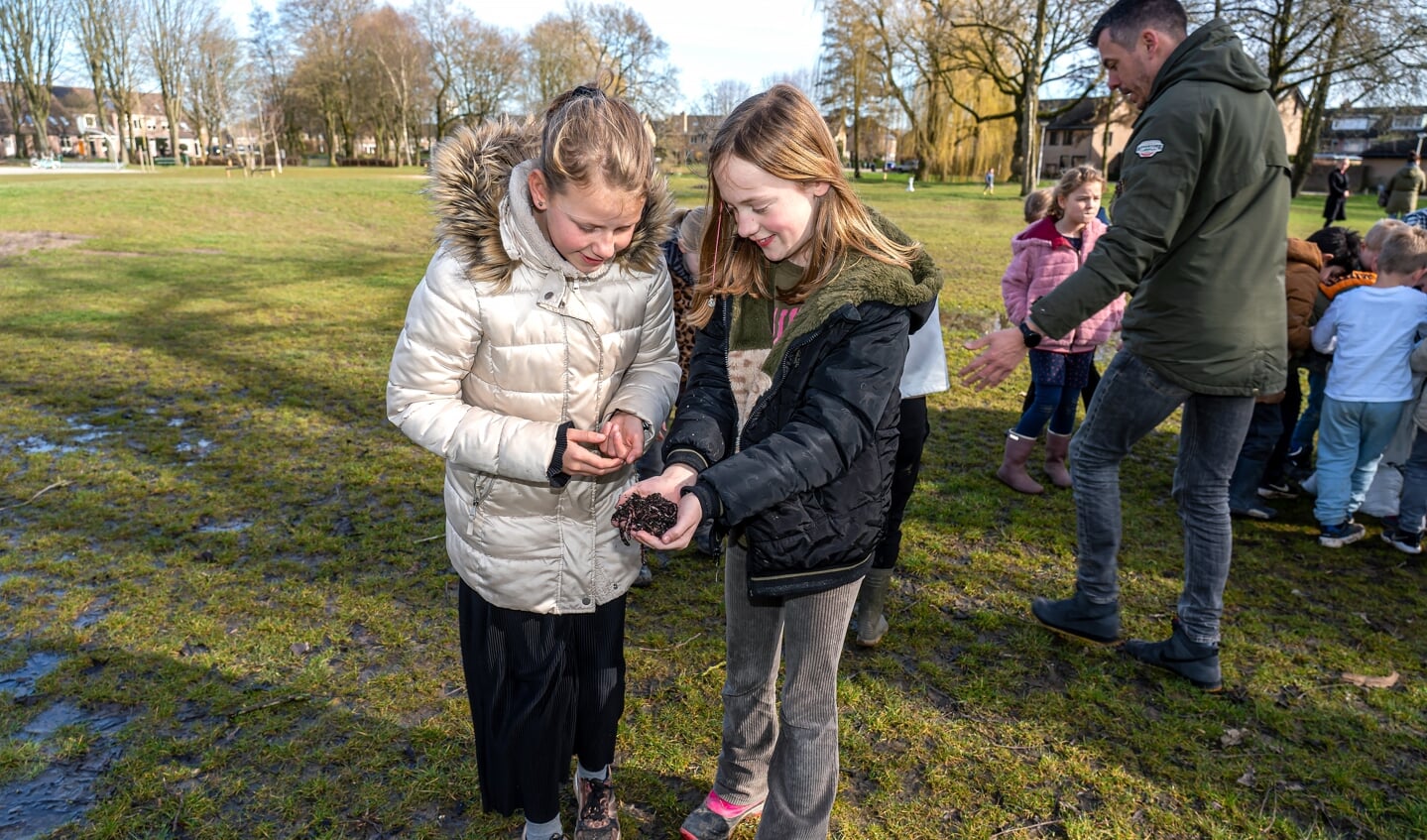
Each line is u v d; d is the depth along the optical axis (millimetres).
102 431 5137
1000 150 42969
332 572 3457
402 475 4512
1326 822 2264
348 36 55281
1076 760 2475
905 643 3076
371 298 9906
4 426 5164
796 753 1868
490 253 1685
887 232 1786
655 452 3502
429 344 1741
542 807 2012
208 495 4207
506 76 56531
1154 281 2598
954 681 2836
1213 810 2295
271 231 17031
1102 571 2939
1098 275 2434
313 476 4484
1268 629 3178
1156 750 2523
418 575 3447
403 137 58719
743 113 1623
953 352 7355
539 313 1757
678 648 3008
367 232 17375
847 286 1666
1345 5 19406
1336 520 3830
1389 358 3604
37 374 6340
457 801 2270
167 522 3887
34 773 2320
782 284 1846
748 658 2051
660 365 2000
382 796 2270
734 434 1934
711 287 1889
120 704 2615
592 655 2031
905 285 1688
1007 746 2535
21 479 4363
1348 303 3705
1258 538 3959
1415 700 2762
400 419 1792
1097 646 3023
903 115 44781
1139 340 2668
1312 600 3391
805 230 1698
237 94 53500
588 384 1854
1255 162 2443
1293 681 2854
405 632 3039
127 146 56281
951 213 23016
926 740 2559
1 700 2619
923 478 4637
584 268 1752
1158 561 3684
